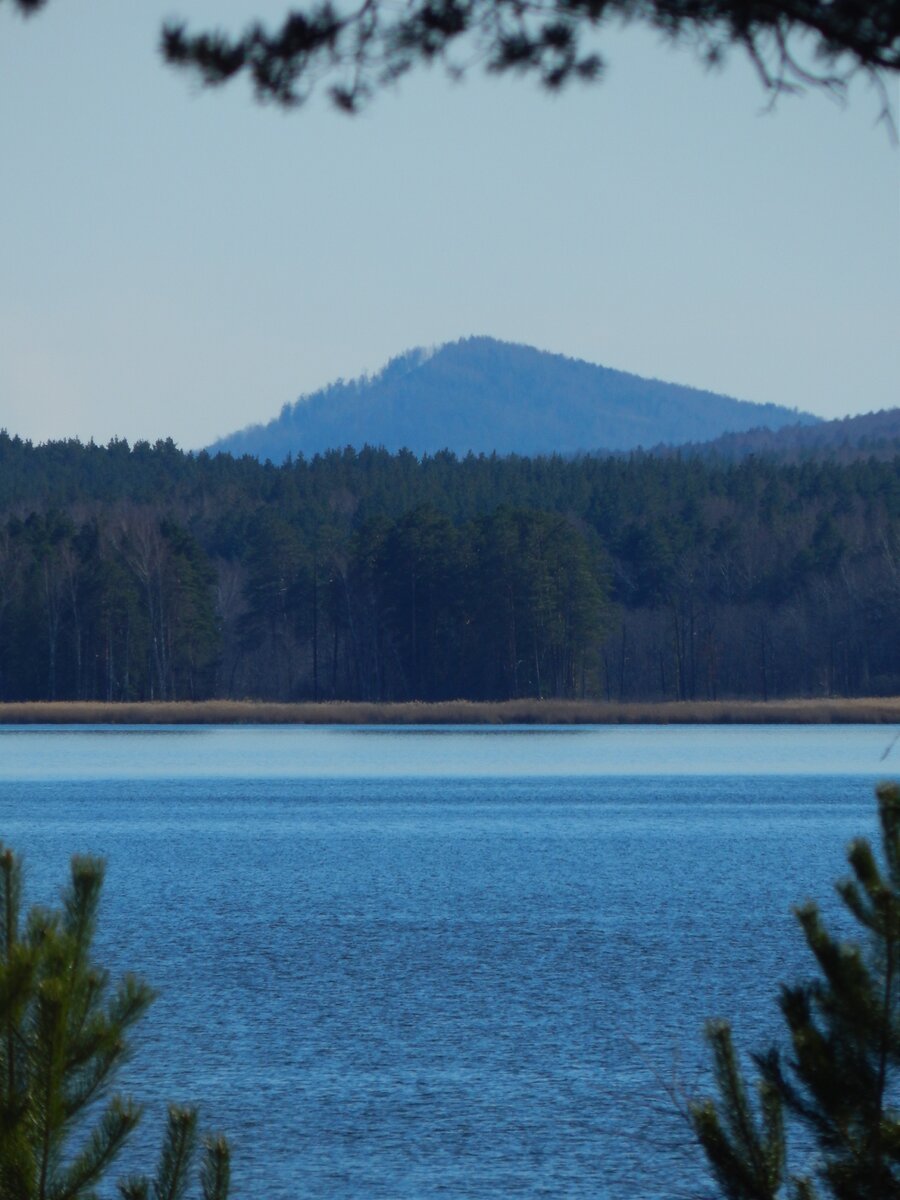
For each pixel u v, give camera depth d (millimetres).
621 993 88812
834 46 23219
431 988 90562
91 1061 29594
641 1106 65938
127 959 100062
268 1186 55719
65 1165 33156
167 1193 31156
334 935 109375
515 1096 67500
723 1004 85500
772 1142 31719
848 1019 31141
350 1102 66625
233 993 89250
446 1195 54719
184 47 24281
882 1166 30906
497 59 25000
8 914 29547
